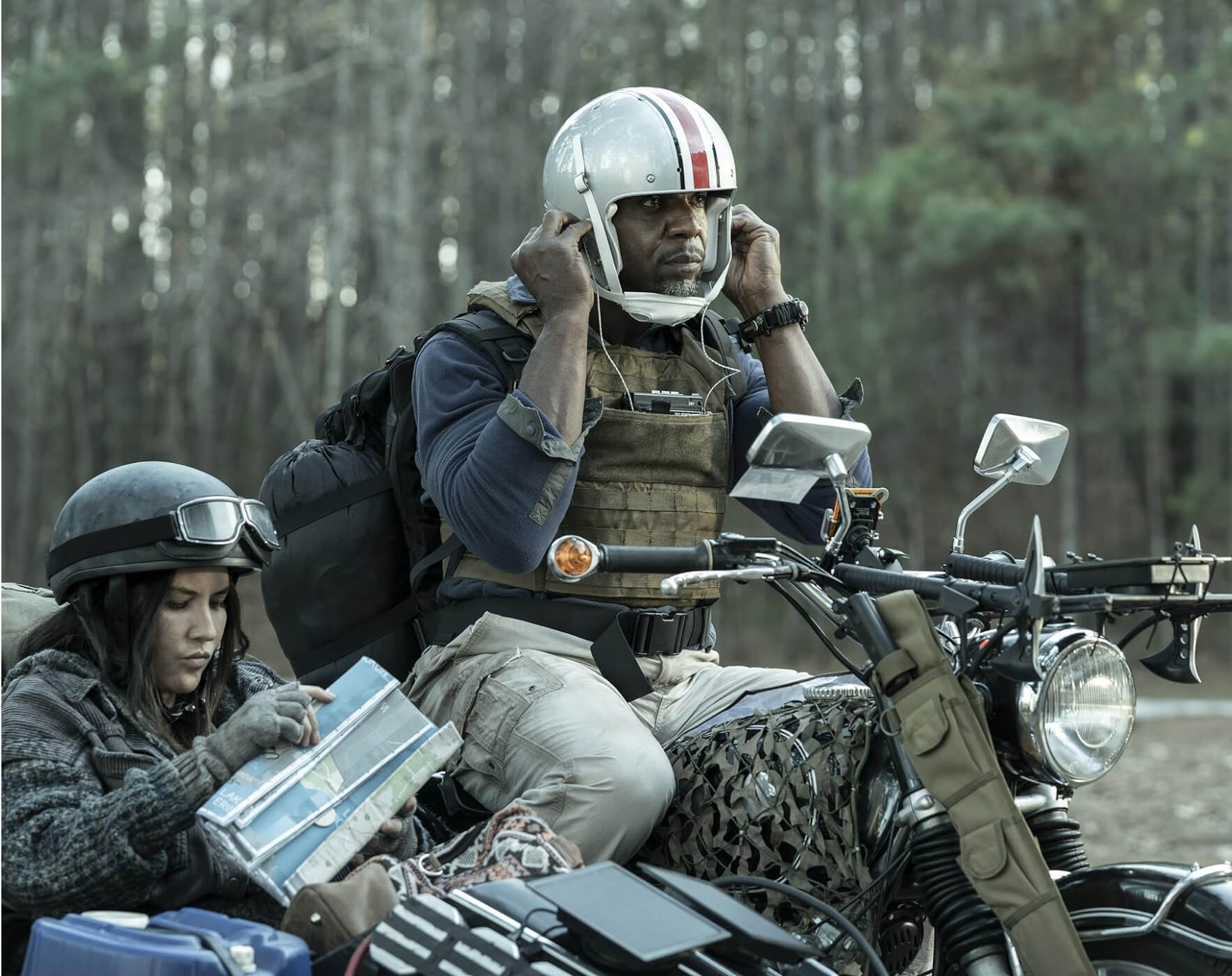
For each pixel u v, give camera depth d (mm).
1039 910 2104
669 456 2906
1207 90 27422
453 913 2115
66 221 33344
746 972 2162
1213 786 10797
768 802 2482
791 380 3086
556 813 2559
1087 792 10555
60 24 33250
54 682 2400
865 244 27406
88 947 2035
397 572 3051
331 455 3066
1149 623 2379
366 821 2326
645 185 2857
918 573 2432
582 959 2062
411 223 30812
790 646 30406
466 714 2768
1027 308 30500
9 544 35531
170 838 2232
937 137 28047
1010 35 31969
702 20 35125
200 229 35469
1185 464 32906
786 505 3254
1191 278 31516
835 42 36844
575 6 34469
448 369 2869
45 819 2232
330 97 33969
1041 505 32719
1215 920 2131
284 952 2051
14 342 35188
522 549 2684
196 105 36000
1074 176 27875
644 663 2881
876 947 2506
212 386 39562
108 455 39469
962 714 2201
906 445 31453
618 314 3016
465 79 34344
